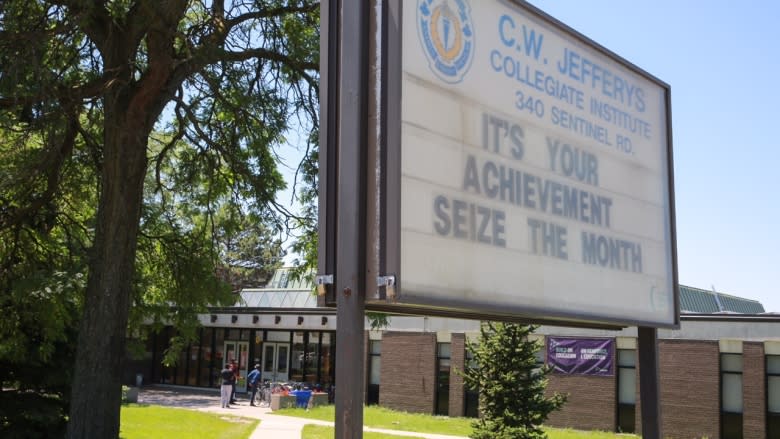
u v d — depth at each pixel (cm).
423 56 493
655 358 705
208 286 1543
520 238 551
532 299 551
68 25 1073
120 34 1184
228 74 1309
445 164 497
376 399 3250
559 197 600
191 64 1202
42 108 1037
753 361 2367
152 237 1537
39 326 1434
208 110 1455
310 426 2453
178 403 3312
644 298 687
